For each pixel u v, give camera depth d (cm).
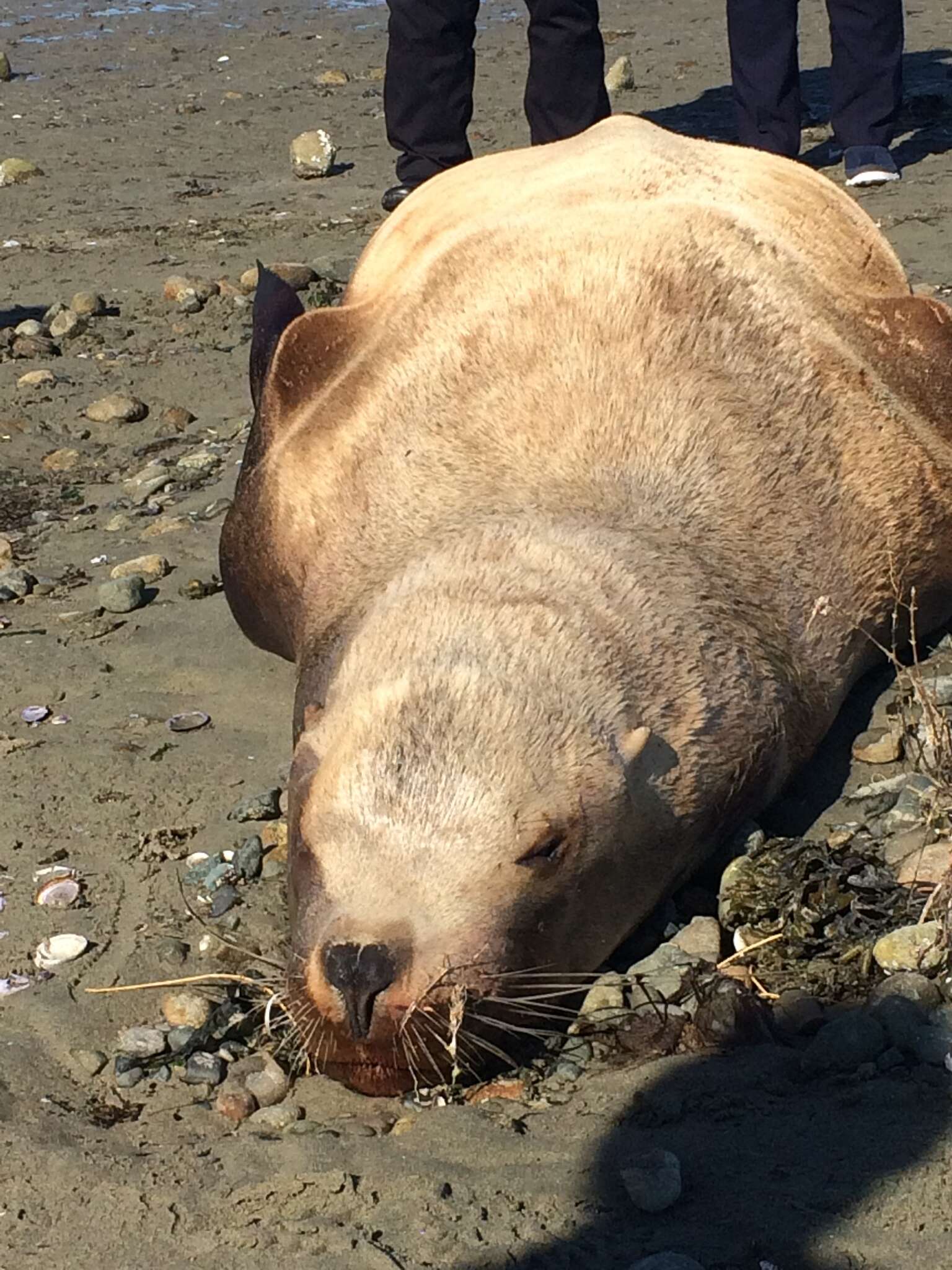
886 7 534
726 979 226
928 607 302
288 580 292
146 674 313
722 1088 211
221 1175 204
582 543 257
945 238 483
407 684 233
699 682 250
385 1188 200
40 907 253
